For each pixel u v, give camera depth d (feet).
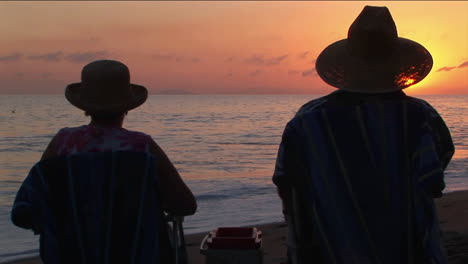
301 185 6.18
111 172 6.93
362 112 6.10
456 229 22.63
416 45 6.56
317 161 6.07
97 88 7.20
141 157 7.02
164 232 7.19
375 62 6.31
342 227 5.92
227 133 164.14
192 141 132.05
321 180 6.03
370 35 6.21
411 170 5.94
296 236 6.26
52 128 182.50
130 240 6.81
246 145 119.96
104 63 7.32
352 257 5.89
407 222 5.87
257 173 68.44
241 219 33.76
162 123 226.99
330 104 6.29
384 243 5.86
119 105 7.29
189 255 20.42
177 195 7.34
